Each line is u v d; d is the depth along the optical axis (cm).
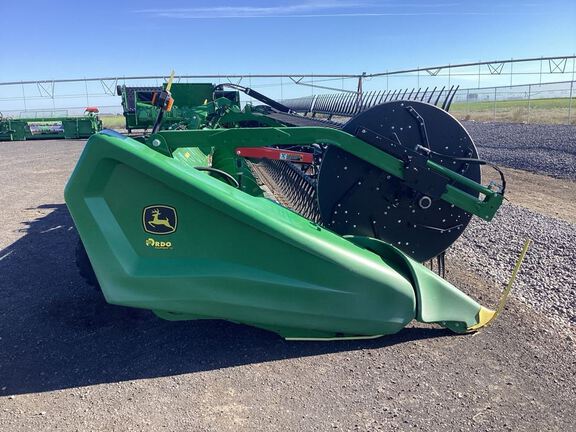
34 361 318
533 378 295
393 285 312
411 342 336
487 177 1077
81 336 350
